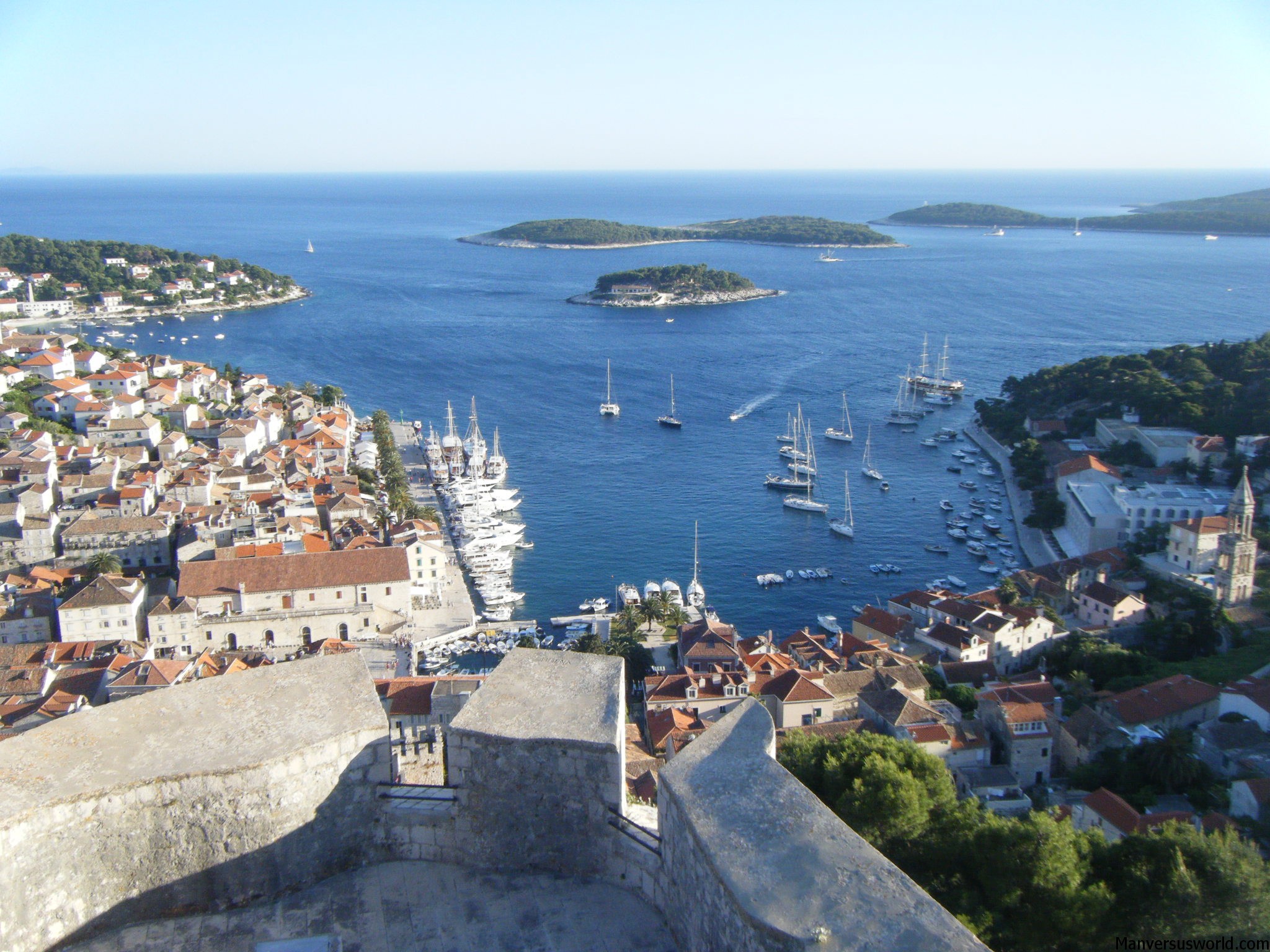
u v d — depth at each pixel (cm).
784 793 1647
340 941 1702
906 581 16975
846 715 10756
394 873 1872
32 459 17175
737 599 16138
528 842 1861
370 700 1962
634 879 1803
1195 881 3450
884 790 3700
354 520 16812
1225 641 12862
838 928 1352
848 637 13200
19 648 12088
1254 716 9738
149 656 12050
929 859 3666
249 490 18225
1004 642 12862
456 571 16675
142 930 1733
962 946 1302
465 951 1683
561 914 1755
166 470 18250
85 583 14238
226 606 13600
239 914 1778
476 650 13862
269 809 1800
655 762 7825
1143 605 13962
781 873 1470
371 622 13938
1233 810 8119
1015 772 9456
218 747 1819
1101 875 3625
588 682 1977
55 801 1670
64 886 1686
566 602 15838
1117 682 11481
